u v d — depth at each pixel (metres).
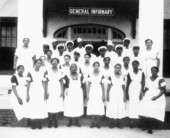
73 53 10.72
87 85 9.47
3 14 15.37
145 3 10.03
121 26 15.15
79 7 12.70
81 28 15.35
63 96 9.66
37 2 10.43
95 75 9.52
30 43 10.41
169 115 9.54
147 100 9.05
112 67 9.78
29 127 9.52
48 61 10.18
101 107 9.38
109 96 9.40
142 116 9.10
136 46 9.92
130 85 9.42
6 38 15.59
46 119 9.74
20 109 9.20
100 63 10.23
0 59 15.64
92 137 8.45
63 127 9.47
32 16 10.44
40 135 8.60
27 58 10.12
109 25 15.16
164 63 15.14
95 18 15.18
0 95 12.34
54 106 9.30
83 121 9.80
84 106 9.77
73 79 9.45
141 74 9.35
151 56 9.90
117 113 9.32
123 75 9.48
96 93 9.42
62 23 15.21
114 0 13.64
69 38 15.28
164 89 8.97
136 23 15.03
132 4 13.73
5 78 15.14
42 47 10.67
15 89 9.10
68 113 9.37
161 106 9.00
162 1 10.00
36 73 9.23
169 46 15.13
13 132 8.90
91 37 15.30
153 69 9.07
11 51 15.64
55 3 13.95
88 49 10.12
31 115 9.10
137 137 8.58
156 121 9.51
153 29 10.05
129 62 9.80
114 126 9.57
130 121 9.68
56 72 9.43
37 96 9.16
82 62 10.09
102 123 9.75
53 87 9.36
